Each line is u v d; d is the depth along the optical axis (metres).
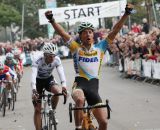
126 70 23.41
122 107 14.70
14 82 16.56
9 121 13.74
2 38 59.25
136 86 19.77
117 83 21.34
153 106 14.45
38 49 37.59
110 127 11.71
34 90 9.95
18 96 19.48
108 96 17.42
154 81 20.17
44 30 60.47
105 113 7.62
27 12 59.81
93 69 7.95
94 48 8.02
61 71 10.11
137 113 13.45
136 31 28.30
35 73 10.11
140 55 21.55
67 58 40.97
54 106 10.40
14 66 19.02
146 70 20.94
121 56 24.34
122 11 31.34
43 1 60.41
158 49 19.89
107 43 8.05
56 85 10.55
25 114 14.87
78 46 8.02
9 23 53.53
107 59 30.61
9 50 32.94
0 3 54.03
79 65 7.98
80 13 32.47
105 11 32.22
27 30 59.72
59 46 40.41
